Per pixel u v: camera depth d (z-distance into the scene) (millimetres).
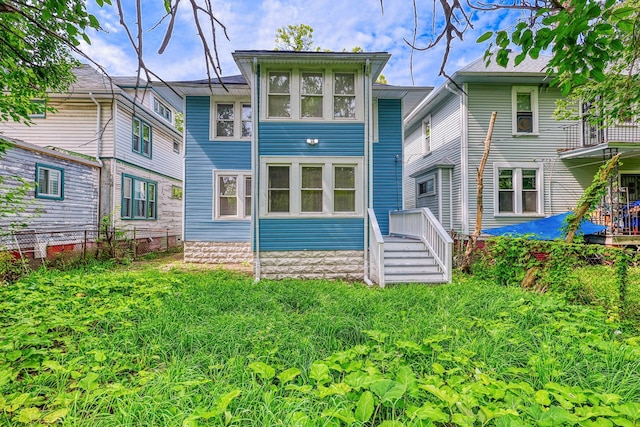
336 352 3027
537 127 10680
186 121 10336
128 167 12516
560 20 1911
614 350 2947
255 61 7629
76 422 2057
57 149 10008
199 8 1886
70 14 2244
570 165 10711
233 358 2893
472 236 7871
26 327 3301
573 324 3678
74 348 3137
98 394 2295
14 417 2068
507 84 10680
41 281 5875
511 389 2346
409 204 15359
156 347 3160
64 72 5797
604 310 4566
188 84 9609
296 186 7969
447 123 11750
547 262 5711
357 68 8000
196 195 10383
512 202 10750
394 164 10000
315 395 2279
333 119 7984
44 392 2475
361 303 4773
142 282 6207
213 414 1937
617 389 2439
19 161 8461
